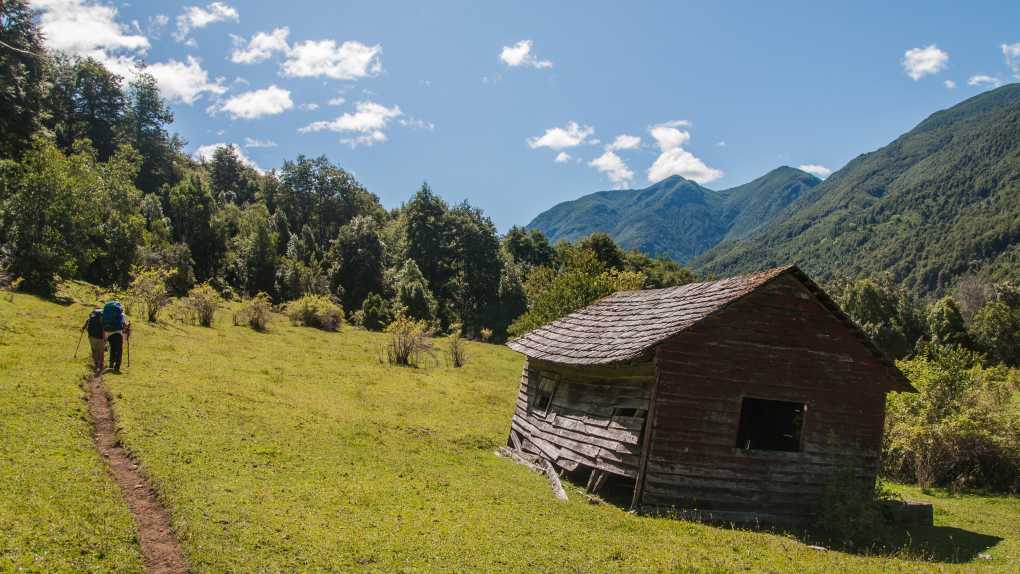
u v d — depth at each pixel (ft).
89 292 149.59
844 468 53.67
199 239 271.28
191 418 52.90
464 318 291.17
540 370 72.74
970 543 49.75
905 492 71.26
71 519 29.76
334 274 294.87
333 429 61.16
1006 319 235.61
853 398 54.54
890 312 263.49
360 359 129.70
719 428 51.24
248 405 63.52
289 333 160.66
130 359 75.87
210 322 142.10
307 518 35.06
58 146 286.46
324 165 412.98
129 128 345.10
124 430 45.68
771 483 51.85
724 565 35.68
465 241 330.13
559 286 158.71
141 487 36.94
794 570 36.22
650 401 50.65
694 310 53.83
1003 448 73.20
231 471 41.47
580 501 50.65
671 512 48.67
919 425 75.87
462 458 61.21
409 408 84.33
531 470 60.49
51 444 39.81
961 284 387.55
